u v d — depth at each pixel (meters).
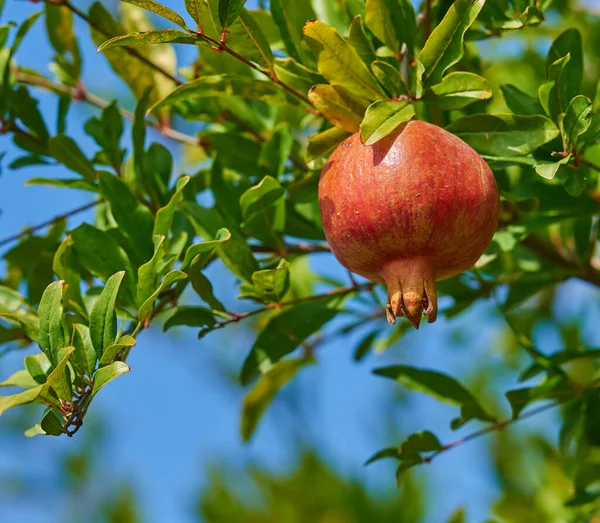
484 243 1.56
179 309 1.67
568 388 1.71
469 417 1.71
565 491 1.86
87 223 1.67
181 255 1.72
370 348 1.88
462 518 1.82
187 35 1.59
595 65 1.93
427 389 1.73
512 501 1.88
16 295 1.69
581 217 1.76
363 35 1.64
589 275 1.79
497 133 1.62
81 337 1.60
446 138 1.55
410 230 1.54
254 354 1.71
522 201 1.70
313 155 1.64
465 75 1.61
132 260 1.67
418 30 1.71
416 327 1.55
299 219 1.75
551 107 1.64
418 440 1.69
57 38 1.83
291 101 1.69
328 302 1.73
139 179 1.73
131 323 1.67
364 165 1.55
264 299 1.68
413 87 1.62
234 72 1.74
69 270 1.66
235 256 1.68
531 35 1.93
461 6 1.60
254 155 1.77
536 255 1.80
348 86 1.61
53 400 1.57
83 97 1.84
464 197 1.54
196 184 1.79
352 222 1.55
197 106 1.80
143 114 1.73
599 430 1.73
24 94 1.78
